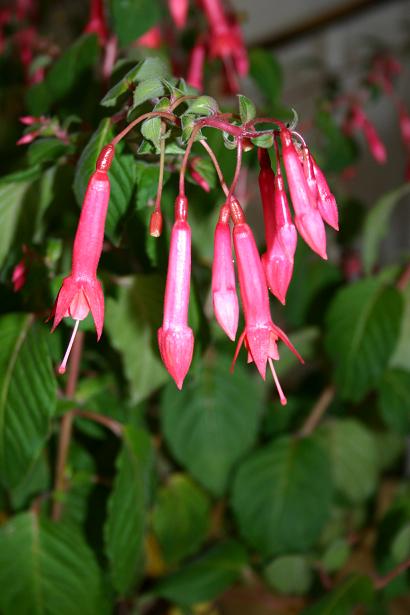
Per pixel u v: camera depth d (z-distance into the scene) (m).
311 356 0.64
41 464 0.51
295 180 0.35
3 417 0.44
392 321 0.54
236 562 0.55
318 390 0.75
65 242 0.46
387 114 0.94
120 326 0.45
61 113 0.49
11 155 0.61
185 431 0.56
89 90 0.49
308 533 0.56
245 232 0.36
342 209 0.69
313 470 0.57
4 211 0.45
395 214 0.94
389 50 0.81
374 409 0.72
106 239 0.46
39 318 0.45
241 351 0.58
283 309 0.62
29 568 0.47
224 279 0.36
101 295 0.36
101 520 0.51
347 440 0.65
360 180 0.98
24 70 0.62
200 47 0.55
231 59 0.61
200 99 0.37
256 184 0.62
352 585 0.50
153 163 0.41
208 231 0.50
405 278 0.60
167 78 0.39
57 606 0.46
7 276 0.46
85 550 0.48
